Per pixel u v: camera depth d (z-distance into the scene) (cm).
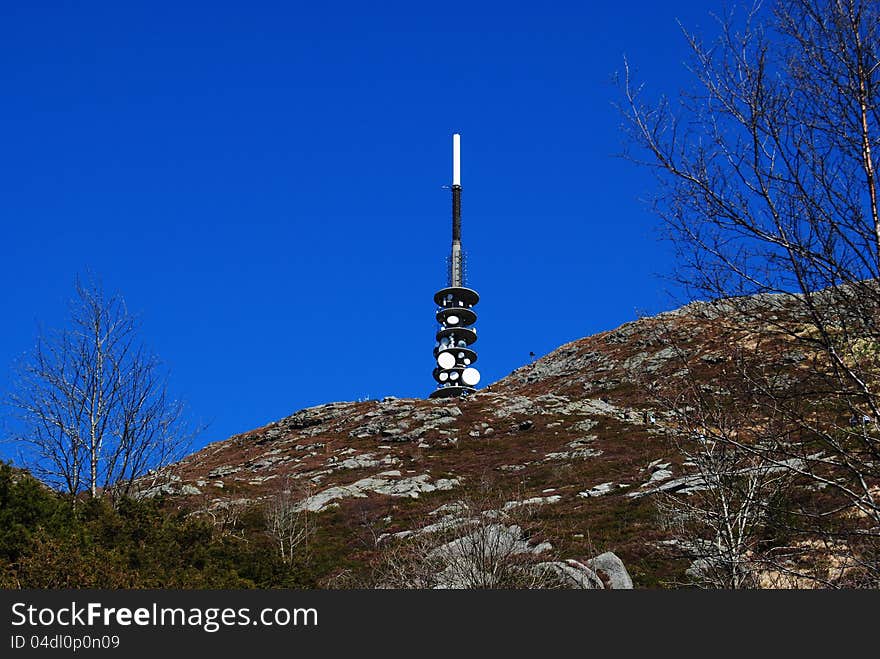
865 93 774
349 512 4125
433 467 5344
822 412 786
